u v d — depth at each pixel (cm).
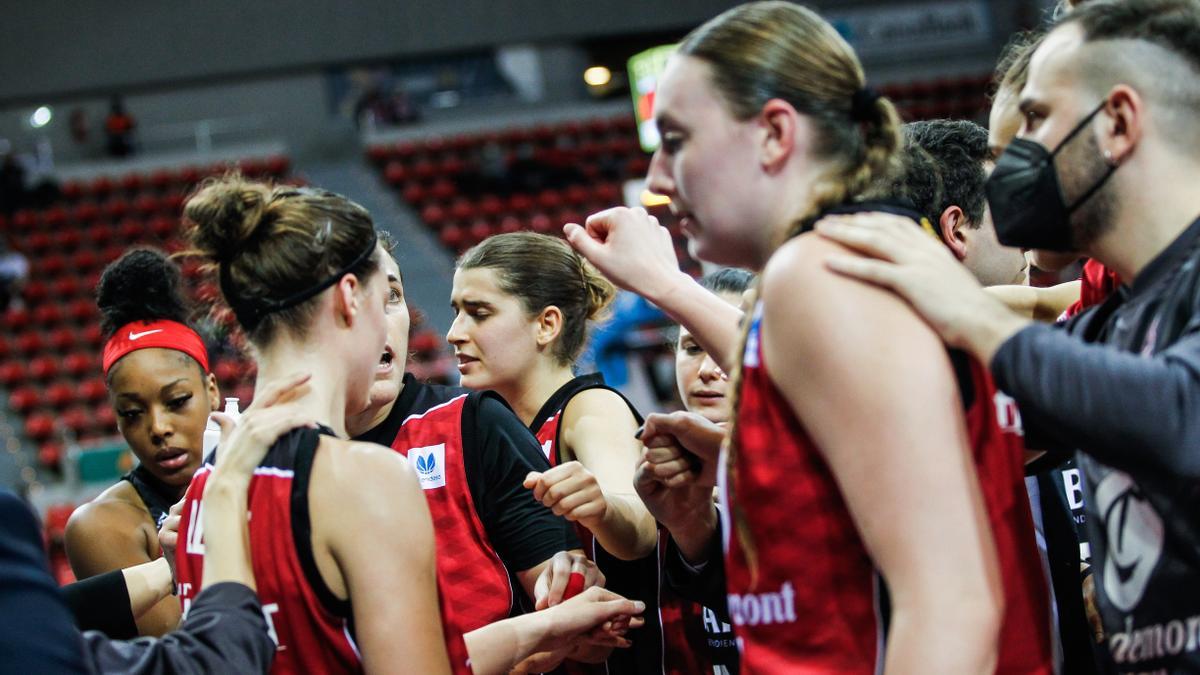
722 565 193
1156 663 132
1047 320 212
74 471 923
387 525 148
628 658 232
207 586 146
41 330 1266
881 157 137
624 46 1688
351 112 1642
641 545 220
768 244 137
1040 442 158
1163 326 131
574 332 262
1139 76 131
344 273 158
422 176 1555
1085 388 116
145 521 249
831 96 135
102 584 206
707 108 135
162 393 244
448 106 1678
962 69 1594
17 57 1420
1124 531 136
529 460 227
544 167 1541
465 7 1445
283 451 151
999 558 133
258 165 1532
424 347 1173
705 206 137
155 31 1429
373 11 1438
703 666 222
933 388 120
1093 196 134
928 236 130
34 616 126
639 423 249
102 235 1396
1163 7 133
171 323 250
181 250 167
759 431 131
